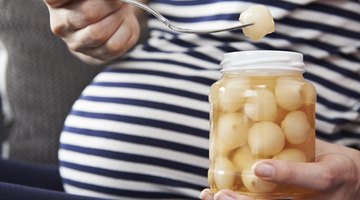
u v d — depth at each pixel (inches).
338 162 25.8
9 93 50.8
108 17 33.0
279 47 35.0
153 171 35.5
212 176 25.6
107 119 36.2
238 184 24.8
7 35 51.0
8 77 50.9
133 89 36.1
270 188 24.4
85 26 32.9
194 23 37.0
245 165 24.6
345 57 34.9
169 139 35.1
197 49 36.4
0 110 53.7
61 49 50.7
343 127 35.2
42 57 50.5
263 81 24.8
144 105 35.6
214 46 36.1
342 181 25.8
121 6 33.3
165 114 35.2
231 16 35.3
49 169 39.9
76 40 33.6
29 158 50.1
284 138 24.6
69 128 38.0
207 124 34.9
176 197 36.2
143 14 43.3
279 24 34.8
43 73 50.4
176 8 37.8
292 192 24.8
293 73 25.2
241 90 24.7
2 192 25.7
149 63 36.8
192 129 35.0
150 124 35.3
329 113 35.0
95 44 33.4
